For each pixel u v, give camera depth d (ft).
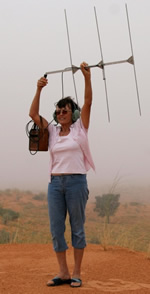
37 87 17.10
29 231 36.24
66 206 16.74
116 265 20.36
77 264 16.63
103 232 28.14
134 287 16.42
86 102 16.35
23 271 19.02
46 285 16.48
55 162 16.56
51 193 16.56
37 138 16.89
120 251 24.80
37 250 25.11
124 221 76.07
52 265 20.35
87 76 16.35
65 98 16.90
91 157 16.66
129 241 27.73
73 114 16.62
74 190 16.17
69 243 27.53
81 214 16.48
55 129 17.06
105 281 17.26
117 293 15.49
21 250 25.17
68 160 16.21
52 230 16.58
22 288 15.99
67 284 16.74
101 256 22.84
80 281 16.38
